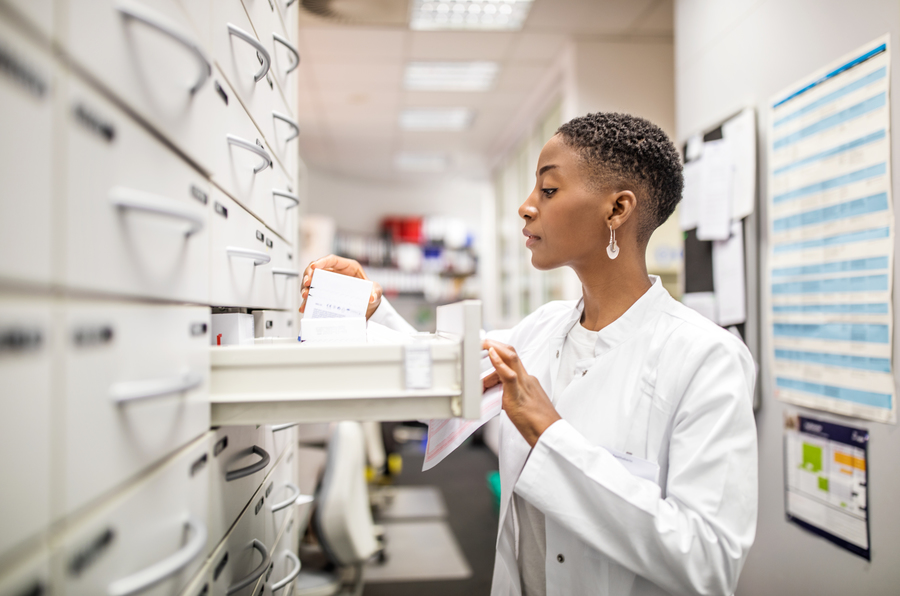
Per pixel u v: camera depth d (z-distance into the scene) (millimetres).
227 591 566
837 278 1094
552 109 3500
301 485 1719
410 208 6266
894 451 970
